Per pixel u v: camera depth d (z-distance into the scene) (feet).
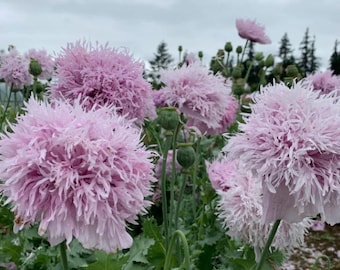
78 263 1.64
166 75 2.14
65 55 1.80
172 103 2.09
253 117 1.23
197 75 2.10
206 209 2.53
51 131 1.05
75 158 1.03
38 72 2.58
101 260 1.39
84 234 1.01
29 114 1.09
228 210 1.81
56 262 1.77
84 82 1.74
